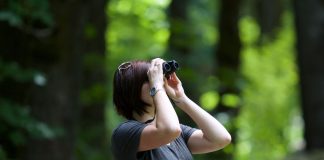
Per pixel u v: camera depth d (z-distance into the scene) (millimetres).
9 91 14625
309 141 22641
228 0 26109
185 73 23125
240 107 27000
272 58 39812
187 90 23953
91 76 22359
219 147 6863
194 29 25703
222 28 26328
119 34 29453
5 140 14391
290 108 40438
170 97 6883
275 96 38531
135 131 6590
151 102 6840
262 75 38875
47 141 15203
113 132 6848
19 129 14062
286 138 39000
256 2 47719
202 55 28703
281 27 45656
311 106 22453
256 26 44438
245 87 25547
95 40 22859
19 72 13586
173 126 6383
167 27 24750
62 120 15531
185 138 7055
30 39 14664
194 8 39312
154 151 6621
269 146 36562
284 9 47781
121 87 6883
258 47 41906
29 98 15016
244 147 34562
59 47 15086
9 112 13633
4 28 14414
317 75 22297
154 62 6793
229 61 26219
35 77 13625
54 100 15289
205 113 6875
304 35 22391
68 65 15570
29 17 13867
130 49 29797
